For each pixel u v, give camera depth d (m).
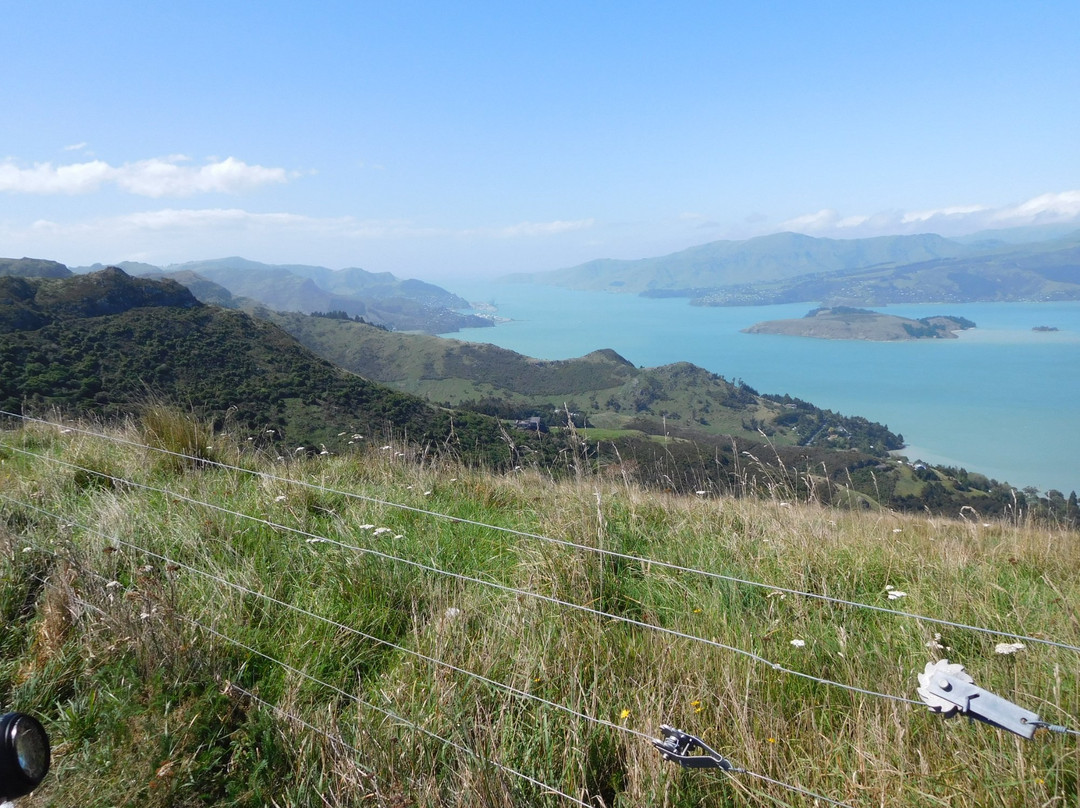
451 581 4.05
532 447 8.00
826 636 3.22
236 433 8.11
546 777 2.46
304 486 5.61
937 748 2.42
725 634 3.23
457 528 5.02
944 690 1.88
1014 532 5.66
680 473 6.60
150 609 3.34
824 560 4.25
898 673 2.84
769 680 2.87
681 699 2.75
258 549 4.49
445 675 2.93
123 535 4.58
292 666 3.18
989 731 2.40
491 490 6.52
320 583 4.04
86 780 2.50
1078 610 3.37
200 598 3.74
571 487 5.91
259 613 3.70
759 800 2.25
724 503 5.83
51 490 5.92
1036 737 2.36
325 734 2.65
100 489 6.01
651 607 3.69
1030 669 2.75
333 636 3.39
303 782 2.46
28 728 1.84
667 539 4.83
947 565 4.24
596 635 3.20
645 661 3.01
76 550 4.25
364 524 4.75
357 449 8.02
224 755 2.71
